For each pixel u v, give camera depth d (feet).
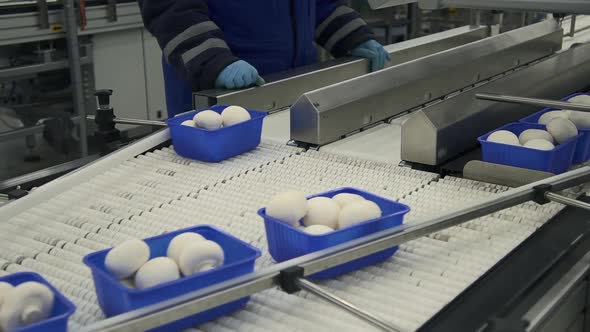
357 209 3.12
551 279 3.04
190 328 2.69
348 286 2.98
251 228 3.61
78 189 4.28
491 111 5.05
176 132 4.77
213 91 5.77
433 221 3.14
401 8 14.98
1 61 11.46
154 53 13.15
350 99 5.11
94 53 12.09
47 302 2.46
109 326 2.27
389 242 2.95
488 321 2.47
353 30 7.74
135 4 12.20
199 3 6.58
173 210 3.90
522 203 3.67
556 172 4.21
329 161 4.65
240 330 2.65
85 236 3.60
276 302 2.87
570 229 3.50
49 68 11.14
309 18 7.55
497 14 9.50
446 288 2.91
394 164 4.57
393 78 5.62
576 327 3.28
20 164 11.81
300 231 2.99
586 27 9.92
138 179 4.43
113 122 5.51
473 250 3.28
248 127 4.80
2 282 2.59
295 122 4.95
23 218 3.87
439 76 6.13
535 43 7.72
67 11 10.91
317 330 2.61
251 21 7.09
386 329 2.35
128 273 2.70
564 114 4.68
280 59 7.38
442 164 4.49
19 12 10.45
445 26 15.02
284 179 4.33
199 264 2.72
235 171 4.50
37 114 11.96
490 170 4.14
